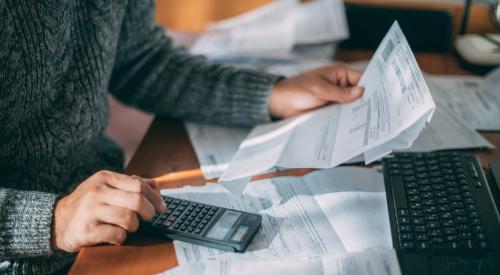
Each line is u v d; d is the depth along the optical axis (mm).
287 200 766
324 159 765
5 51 760
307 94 957
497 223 676
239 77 1039
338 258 630
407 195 740
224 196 779
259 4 1559
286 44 1333
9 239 691
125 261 654
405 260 630
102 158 1045
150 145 944
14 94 788
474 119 995
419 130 676
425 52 1350
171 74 1070
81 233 672
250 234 678
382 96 810
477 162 801
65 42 855
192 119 1046
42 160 856
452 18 1345
